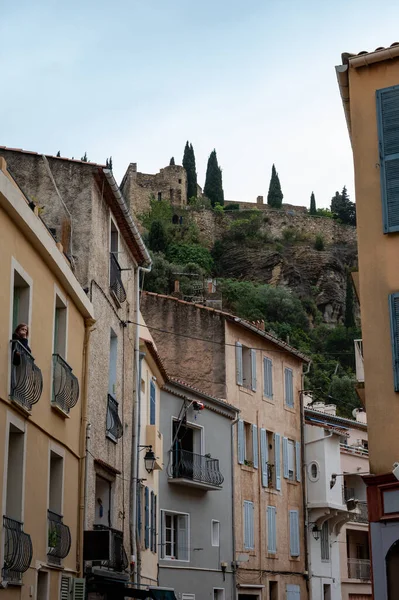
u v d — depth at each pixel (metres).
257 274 111.75
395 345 15.62
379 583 15.19
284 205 127.56
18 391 13.94
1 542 13.02
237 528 34.62
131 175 114.88
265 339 39.91
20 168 20.22
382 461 15.45
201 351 36.66
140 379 25.50
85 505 18.34
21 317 15.02
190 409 32.38
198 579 31.45
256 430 37.84
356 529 44.97
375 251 16.22
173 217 114.00
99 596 19.80
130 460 23.31
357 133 16.80
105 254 21.05
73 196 20.05
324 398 72.69
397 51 16.62
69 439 17.50
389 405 15.55
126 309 23.55
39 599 15.52
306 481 41.28
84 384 18.67
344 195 131.00
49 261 16.08
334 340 98.88
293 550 39.03
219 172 125.81
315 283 112.88
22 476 14.36
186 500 31.55
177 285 49.53
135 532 23.17
